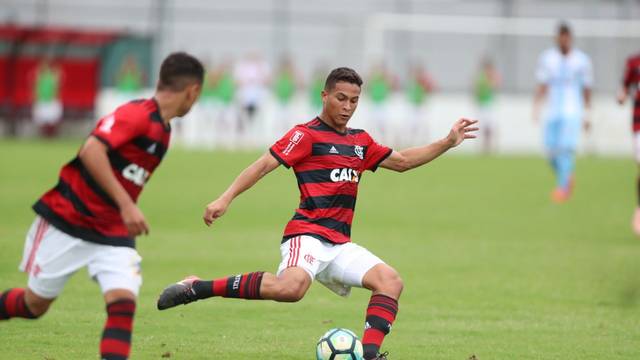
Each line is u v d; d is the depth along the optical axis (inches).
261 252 1700.3
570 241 1907.0
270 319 1171.9
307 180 943.0
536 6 5689.0
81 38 4426.7
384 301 914.1
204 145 4916.3
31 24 5472.4
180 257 1633.9
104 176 759.7
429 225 2126.0
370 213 2337.6
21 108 4717.0
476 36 5644.7
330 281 959.0
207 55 5580.7
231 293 912.9
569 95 2541.8
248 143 4972.9
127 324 777.6
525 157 4507.9
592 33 5492.1
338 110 940.6
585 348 1043.3
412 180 3280.0
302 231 932.6
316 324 1149.7
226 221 2128.4
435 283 1441.9
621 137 4869.6
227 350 1008.2
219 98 4913.9
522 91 5575.8
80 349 990.4
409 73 5502.0
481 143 5044.3
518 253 1747.0
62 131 4758.9
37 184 2689.5
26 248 810.8
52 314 1162.0
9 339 1031.0
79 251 789.9
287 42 5649.6
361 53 5575.8
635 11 5634.8
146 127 786.2
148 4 5600.4
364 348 898.1
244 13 5629.9
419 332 1119.0
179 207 2336.4
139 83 4891.7
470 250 1774.1
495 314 1227.9
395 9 5762.8
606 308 1270.9
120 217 796.6
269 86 5526.6
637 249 1809.8
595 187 3058.6
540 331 1129.4
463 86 5634.8
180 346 1019.9
